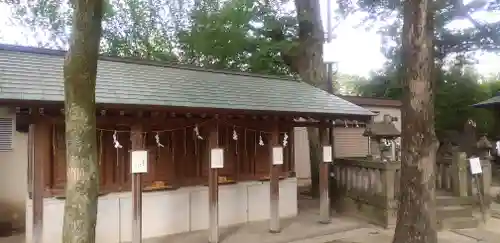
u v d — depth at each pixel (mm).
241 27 16391
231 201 8812
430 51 6453
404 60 6613
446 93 19938
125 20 19484
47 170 6754
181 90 7539
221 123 7883
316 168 12727
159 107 6430
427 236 6305
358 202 9727
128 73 7805
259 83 9789
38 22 17078
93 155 4434
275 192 8180
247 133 9219
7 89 5512
